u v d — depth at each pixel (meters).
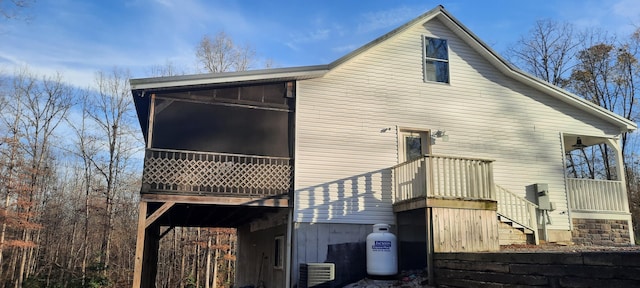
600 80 25.62
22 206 23.02
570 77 26.38
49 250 27.06
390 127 11.36
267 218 12.95
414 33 12.20
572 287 5.34
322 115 10.89
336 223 10.42
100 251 24.58
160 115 10.22
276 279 11.58
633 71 24.88
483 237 9.52
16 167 23.53
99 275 23.17
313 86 10.98
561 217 12.12
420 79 11.91
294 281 9.88
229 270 29.16
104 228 25.27
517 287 6.30
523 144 12.37
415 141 11.67
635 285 4.55
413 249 10.72
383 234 9.93
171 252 28.66
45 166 27.34
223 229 26.08
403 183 10.59
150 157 9.33
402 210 10.37
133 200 28.45
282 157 10.29
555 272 5.62
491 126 12.20
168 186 9.41
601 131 13.23
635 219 23.88
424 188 9.42
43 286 23.59
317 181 10.49
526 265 6.16
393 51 11.88
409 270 10.41
